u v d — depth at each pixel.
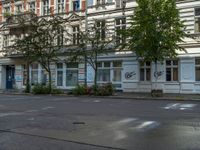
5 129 11.14
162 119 13.28
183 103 21.70
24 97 29.48
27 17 38.06
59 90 35.47
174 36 27.17
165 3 27.47
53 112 16.30
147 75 33.88
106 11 37.00
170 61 32.31
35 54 35.69
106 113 15.66
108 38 33.41
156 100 25.14
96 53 33.06
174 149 8.02
